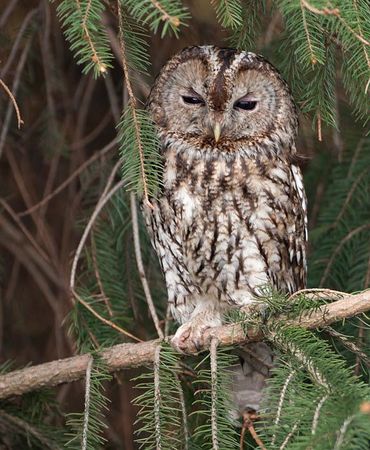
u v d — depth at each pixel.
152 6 7.12
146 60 8.55
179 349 9.33
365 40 7.36
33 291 13.12
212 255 9.98
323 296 8.27
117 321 10.12
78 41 7.51
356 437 6.20
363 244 10.52
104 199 9.99
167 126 10.05
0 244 12.86
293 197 10.09
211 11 11.00
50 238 12.16
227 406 8.00
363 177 10.79
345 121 10.98
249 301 10.09
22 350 12.86
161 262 10.41
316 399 6.81
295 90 10.03
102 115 12.59
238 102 9.81
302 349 7.73
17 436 10.12
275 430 6.84
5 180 12.64
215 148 9.88
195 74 9.73
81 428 8.38
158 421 8.11
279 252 10.06
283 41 9.53
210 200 9.84
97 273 10.47
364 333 9.68
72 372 9.10
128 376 11.31
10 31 11.06
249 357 10.04
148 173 8.27
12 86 11.36
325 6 7.15
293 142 10.20
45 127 11.84
